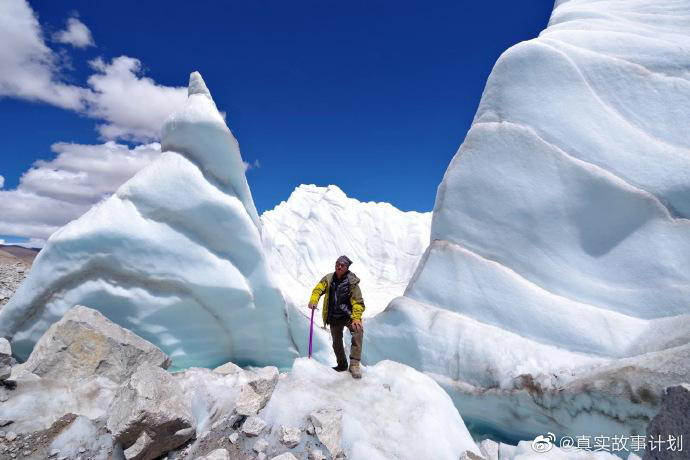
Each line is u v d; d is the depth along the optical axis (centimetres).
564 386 465
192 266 615
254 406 370
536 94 633
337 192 2533
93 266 584
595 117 592
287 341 737
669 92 568
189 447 350
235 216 631
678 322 462
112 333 507
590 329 511
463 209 669
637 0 712
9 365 404
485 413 554
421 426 377
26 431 362
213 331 663
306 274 2009
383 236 2342
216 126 633
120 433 328
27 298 583
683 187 512
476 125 684
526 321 560
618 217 545
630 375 424
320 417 356
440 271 662
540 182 601
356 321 448
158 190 609
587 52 621
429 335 619
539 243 593
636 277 520
